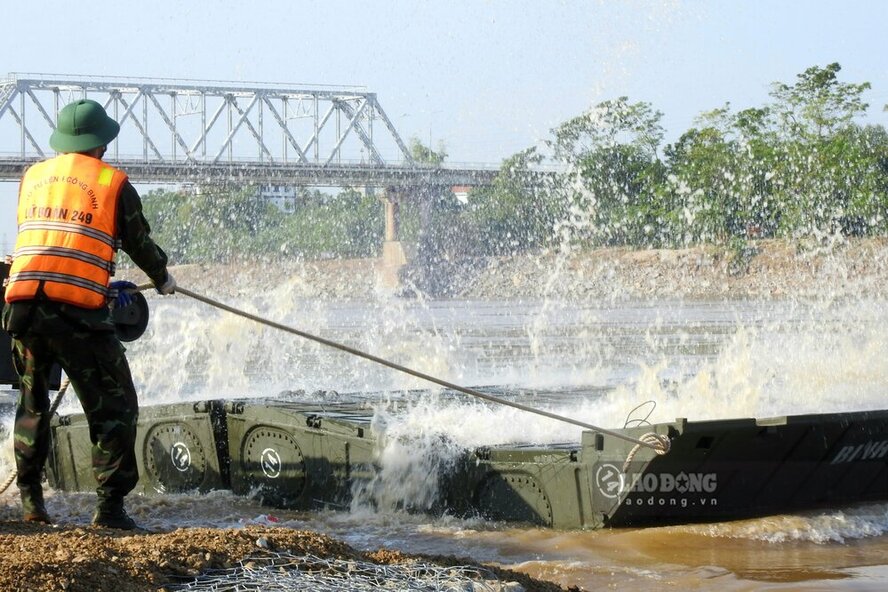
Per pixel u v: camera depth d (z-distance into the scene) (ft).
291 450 74.95
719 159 590.55
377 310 550.36
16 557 41.68
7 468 79.97
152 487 82.38
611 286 597.93
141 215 53.88
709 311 450.30
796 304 483.92
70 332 52.24
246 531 47.91
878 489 74.23
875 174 570.46
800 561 60.49
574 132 606.96
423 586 42.98
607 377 163.84
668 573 58.03
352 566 44.68
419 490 70.85
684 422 62.03
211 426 78.33
